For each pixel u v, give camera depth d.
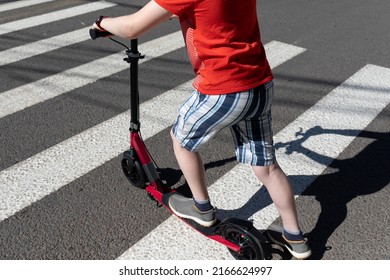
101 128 4.55
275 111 4.93
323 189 3.79
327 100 5.16
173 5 2.49
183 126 2.86
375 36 7.00
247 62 2.61
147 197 3.68
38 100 5.00
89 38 6.64
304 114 4.88
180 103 5.05
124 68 5.77
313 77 5.71
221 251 3.20
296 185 3.83
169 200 3.42
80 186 3.78
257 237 2.92
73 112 4.81
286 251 3.20
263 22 7.45
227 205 3.62
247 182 3.87
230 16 2.49
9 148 4.22
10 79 5.43
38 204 3.58
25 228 3.36
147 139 4.43
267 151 2.85
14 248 3.20
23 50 6.20
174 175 3.96
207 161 4.14
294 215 2.99
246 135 2.85
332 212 3.56
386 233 3.38
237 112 2.66
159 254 3.18
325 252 3.22
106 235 3.32
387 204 3.64
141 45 6.48
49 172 3.92
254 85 2.62
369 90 5.40
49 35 6.74
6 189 3.71
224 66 2.55
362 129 4.61
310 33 7.05
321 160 4.14
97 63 5.88
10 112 4.77
